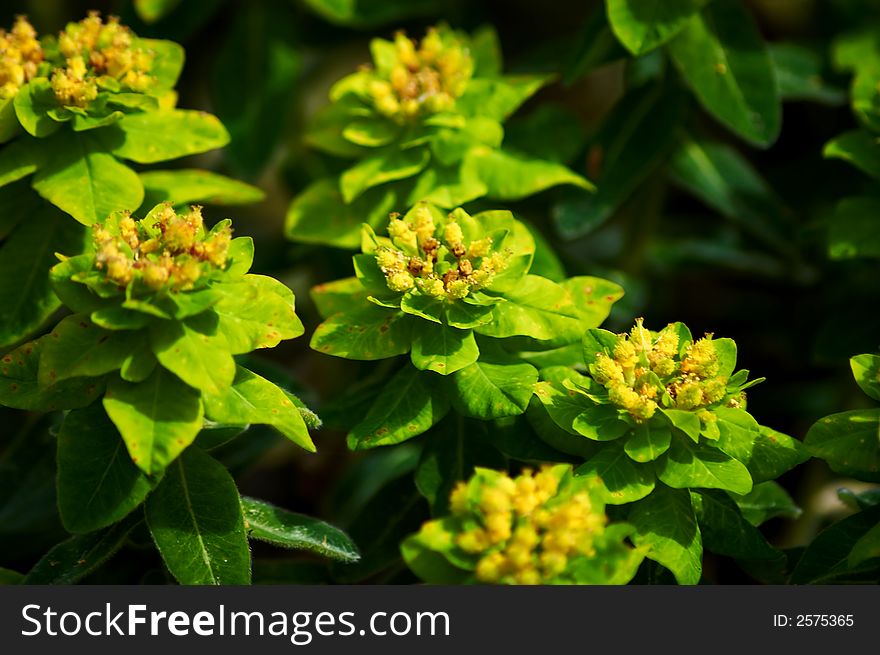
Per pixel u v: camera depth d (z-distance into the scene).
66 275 0.46
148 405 0.46
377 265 0.49
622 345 0.48
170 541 0.47
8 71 0.50
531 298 0.49
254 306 0.46
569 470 0.46
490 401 0.48
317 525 0.49
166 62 0.52
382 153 0.53
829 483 0.58
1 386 0.47
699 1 0.54
